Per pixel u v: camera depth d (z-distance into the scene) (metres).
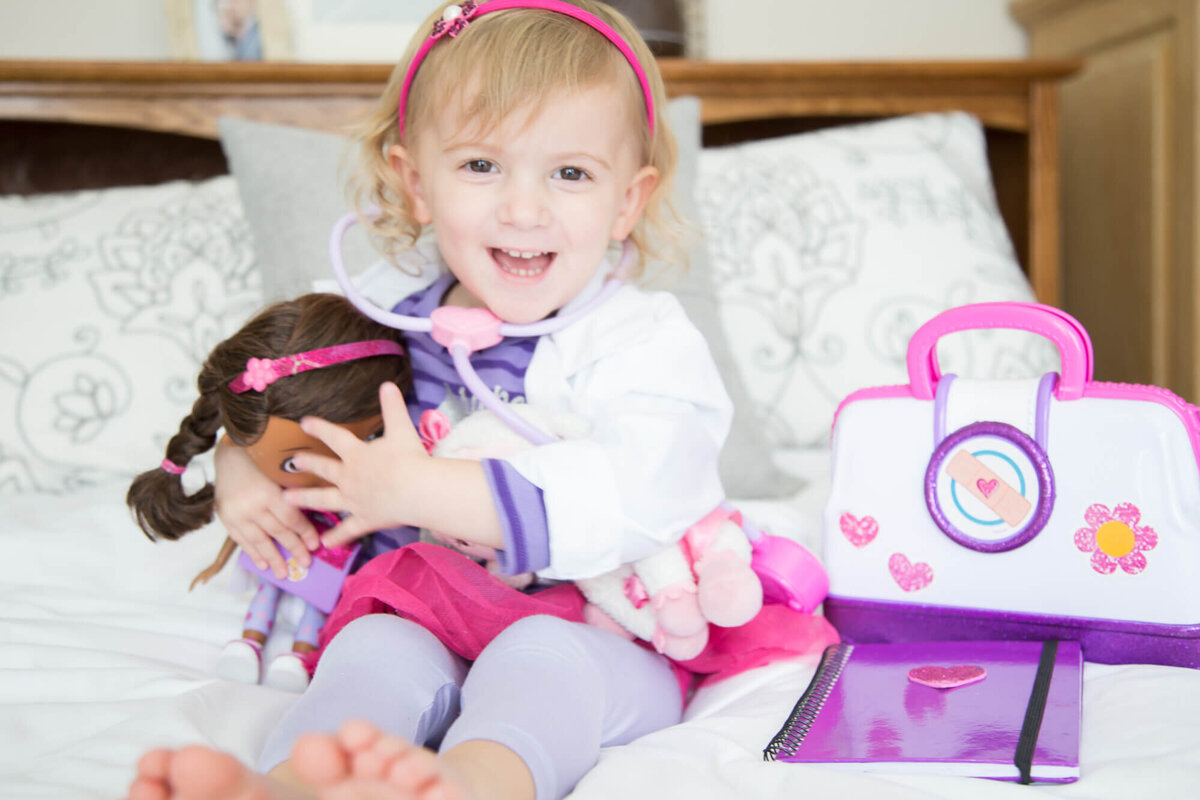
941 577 0.91
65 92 1.70
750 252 1.64
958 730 0.69
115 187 1.85
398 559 0.81
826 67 1.84
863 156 1.75
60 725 0.71
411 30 1.92
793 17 2.08
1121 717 0.71
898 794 0.59
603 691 0.72
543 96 0.84
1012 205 2.04
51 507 1.25
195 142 1.89
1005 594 0.89
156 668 0.84
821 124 2.03
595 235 0.89
